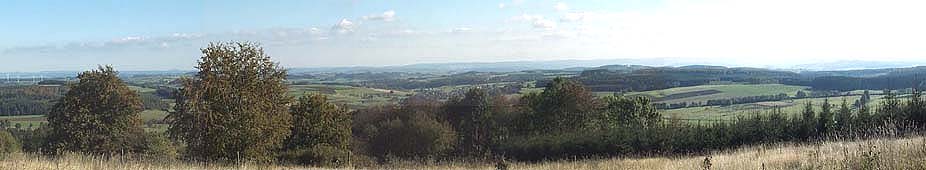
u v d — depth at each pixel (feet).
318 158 84.38
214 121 73.67
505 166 71.00
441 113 179.22
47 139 104.37
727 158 38.29
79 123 101.45
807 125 83.41
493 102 177.17
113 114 105.29
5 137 91.20
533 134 151.43
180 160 54.85
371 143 154.61
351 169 70.90
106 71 105.70
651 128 102.12
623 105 151.74
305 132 110.93
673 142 94.53
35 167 33.45
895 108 75.61
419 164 85.76
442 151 153.79
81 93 103.50
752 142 88.07
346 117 120.67
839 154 25.48
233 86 74.79
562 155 107.55
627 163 54.24
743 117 96.48
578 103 153.99
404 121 161.99
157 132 117.39
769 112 94.89
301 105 111.34
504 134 171.42
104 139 103.04
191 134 74.90
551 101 156.97
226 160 66.74
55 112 103.45
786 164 30.25
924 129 57.06
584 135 108.88
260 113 76.23
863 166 21.07
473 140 175.01
